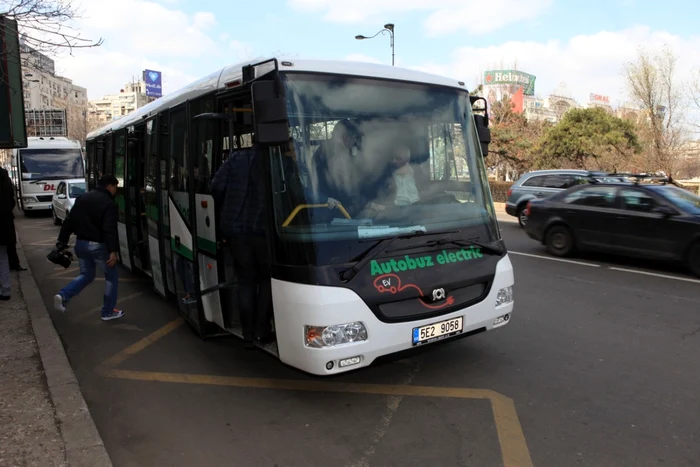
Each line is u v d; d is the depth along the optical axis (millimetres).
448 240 4234
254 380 4816
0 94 7152
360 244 3865
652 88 23125
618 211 9758
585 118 30688
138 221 8078
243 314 4582
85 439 3594
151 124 6930
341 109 4137
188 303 5719
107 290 6586
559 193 10992
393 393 4469
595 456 3461
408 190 4301
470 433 3789
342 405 4273
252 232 4426
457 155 4723
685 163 24609
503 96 33281
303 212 3830
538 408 4145
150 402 4406
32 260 11234
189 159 5328
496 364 5043
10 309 6754
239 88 4500
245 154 4508
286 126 3676
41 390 4363
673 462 3385
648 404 4188
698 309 6836
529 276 8914
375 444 3672
